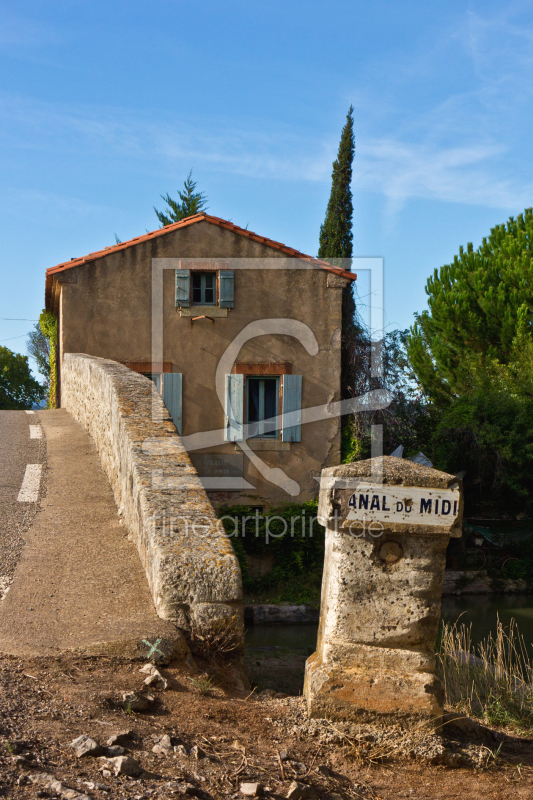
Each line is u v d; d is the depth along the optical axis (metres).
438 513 3.34
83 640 3.73
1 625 3.91
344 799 2.74
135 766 2.52
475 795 2.95
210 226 13.89
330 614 3.47
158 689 3.39
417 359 19.17
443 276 19.94
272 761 2.92
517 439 16.30
